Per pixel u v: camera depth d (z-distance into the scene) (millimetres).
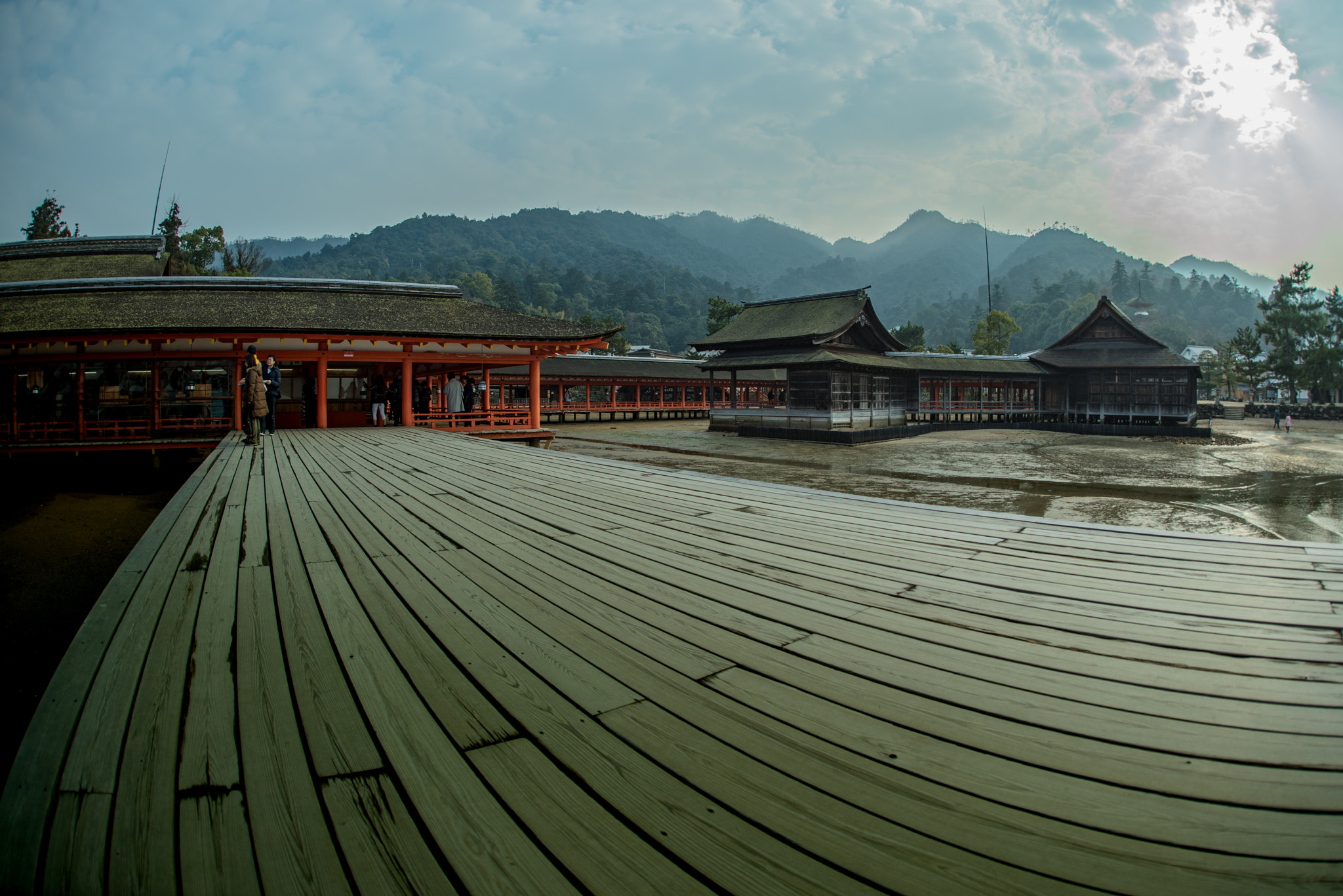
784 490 8766
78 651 3371
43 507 15852
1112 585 4445
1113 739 2455
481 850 1862
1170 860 1809
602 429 43062
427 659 3246
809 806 2057
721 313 77375
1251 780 2186
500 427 23344
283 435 18141
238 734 2518
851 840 1898
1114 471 22125
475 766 2283
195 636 3574
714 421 40844
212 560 5199
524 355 23547
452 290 24625
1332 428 46562
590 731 2520
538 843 1896
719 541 5852
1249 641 3439
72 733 2531
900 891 1686
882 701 2773
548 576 4727
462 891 1694
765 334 42094
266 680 3018
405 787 2160
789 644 3416
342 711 2701
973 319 187125
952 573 4785
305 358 20531
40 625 8836
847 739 2461
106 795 2125
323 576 4750
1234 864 1791
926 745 2422
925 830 1938
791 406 37312
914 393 46312
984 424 45156
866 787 2156
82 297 20672
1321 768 2252
